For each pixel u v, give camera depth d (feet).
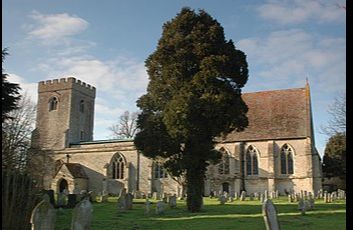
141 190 196.75
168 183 193.06
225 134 100.42
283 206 109.50
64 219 75.92
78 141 232.94
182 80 98.84
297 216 80.07
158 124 99.04
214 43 98.53
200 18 101.96
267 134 194.29
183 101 91.30
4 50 80.89
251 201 135.33
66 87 232.53
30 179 65.67
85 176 207.31
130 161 201.87
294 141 189.16
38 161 110.93
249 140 195.00
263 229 61.26
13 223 58.39
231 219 75.51
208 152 93.50
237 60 98.68
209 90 93.71
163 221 73.41
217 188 193.47
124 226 66.54
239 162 192.95
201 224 68.64
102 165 207.00
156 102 102.78
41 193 81.20
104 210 96.32
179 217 79.87
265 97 211.00
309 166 183.62
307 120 192.13
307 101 198.39
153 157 100.27
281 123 196.13
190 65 98.99
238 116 95.86
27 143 104.73
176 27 101.55
